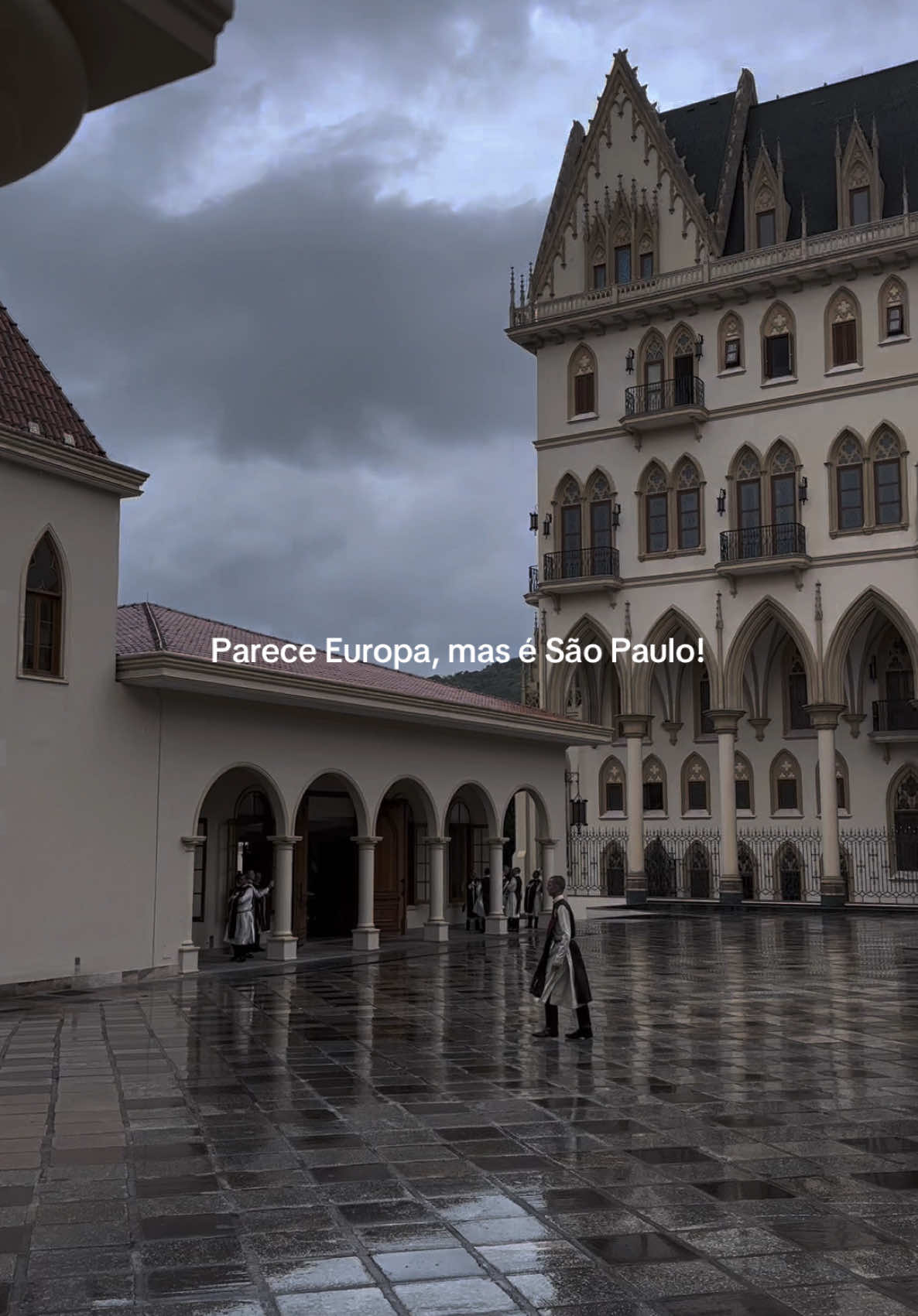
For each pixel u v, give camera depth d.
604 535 47.22
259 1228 6.15
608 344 47.56
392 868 30.73
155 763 20.91
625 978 20.41
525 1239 5.95
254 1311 4.99
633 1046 12.62
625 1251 5.77
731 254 46.66
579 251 48.38
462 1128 8.56
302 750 24.53
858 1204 6.57
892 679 45.25
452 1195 6.75
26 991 18.16
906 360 41.75
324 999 17.47
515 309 49.28
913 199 43.56
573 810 49.94
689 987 18.86
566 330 48.06
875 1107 9.30
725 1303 5.07
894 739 44.03
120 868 20.05
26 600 18.73
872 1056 11.91
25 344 21.30
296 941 24.11
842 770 45.62
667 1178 7.14
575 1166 7.43
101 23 2.58
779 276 43.53
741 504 44.56
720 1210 6.45
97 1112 9.16
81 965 19.17
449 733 29.61
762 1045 12.66
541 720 31.55
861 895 44.72
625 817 49.03
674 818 48.22
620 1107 9.32
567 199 48.75
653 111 47.19
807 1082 10.45
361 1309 5.02
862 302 42.75
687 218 46.12
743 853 46.97
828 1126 8.59
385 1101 9.59
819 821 45.78
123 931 20.03
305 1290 5.24
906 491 41.53
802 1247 5.82
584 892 48.69
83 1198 6.72
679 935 31.75
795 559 42.22
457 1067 11.30
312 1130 8.52
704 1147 7.96
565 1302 5.09
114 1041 13.16
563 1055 12.05
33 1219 6.30
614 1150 7.86
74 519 19.56
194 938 25.33
